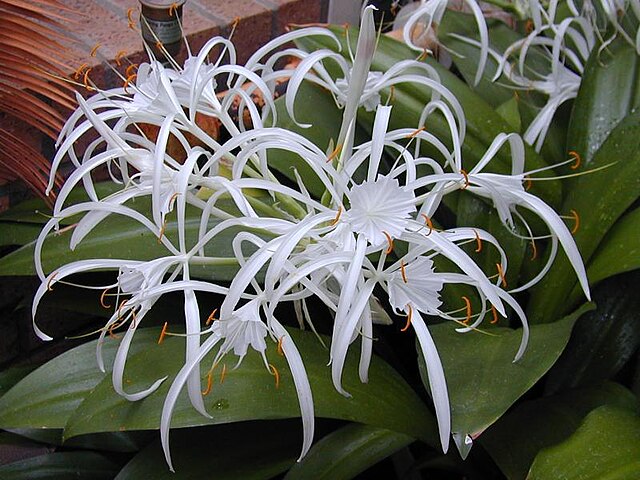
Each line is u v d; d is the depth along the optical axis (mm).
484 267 594
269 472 524
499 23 758
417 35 774
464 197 607
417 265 427
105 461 644
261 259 404
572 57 702
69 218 592
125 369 479
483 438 522
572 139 643
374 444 514
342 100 572
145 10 638
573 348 640
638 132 575
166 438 424
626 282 649
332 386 474
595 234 565
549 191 615
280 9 839
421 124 543
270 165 589
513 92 710
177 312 597
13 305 735
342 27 678
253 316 406
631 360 677
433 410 610
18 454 793
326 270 424
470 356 492
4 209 684
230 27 796
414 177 450
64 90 648
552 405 548
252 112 493
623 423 474
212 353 480
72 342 800
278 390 460
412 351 667
